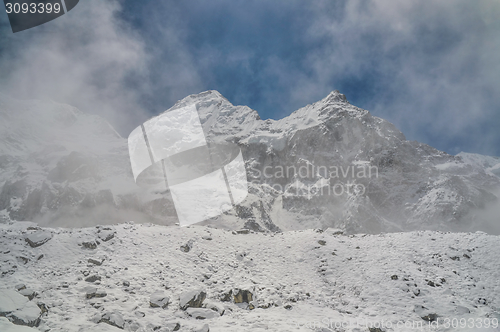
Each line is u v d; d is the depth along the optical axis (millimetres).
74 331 7918
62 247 13945
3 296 8773
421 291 12391
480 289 12461
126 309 9789
